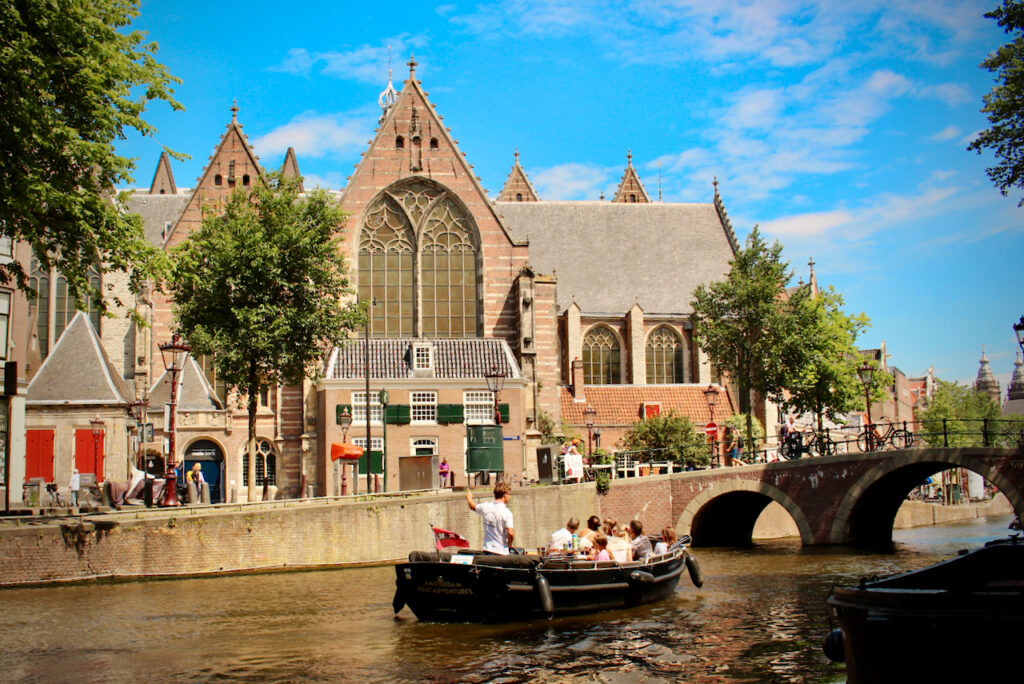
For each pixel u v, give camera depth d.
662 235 88.06
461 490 45.22
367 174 68.50
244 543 35.91
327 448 55.31
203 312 48.19
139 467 54.59
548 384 70.81
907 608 13.50
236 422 63.38
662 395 79.69
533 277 66.81
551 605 25.30
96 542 32.78
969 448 45.38
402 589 25.80
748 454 63.97
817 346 66.06
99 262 28.75
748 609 28.27
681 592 32.06
